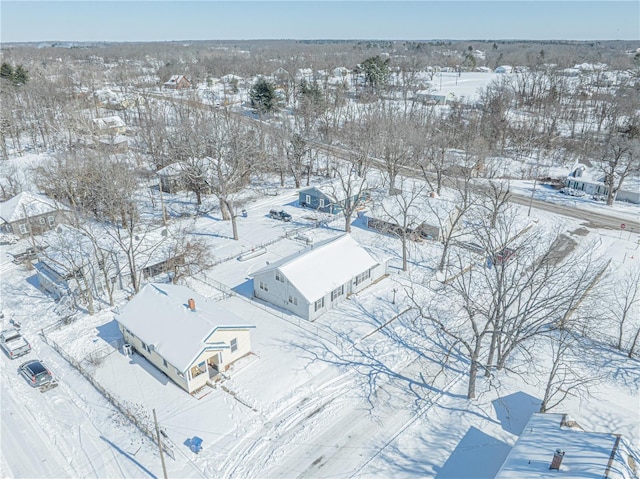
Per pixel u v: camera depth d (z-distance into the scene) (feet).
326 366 108.17
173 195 223.10
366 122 267.59
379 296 136.77
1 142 279.49
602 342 116.47
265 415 94.17
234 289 140.77
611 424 90.33
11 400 98.32
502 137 308.40
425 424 92.84
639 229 186.70
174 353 99.09
